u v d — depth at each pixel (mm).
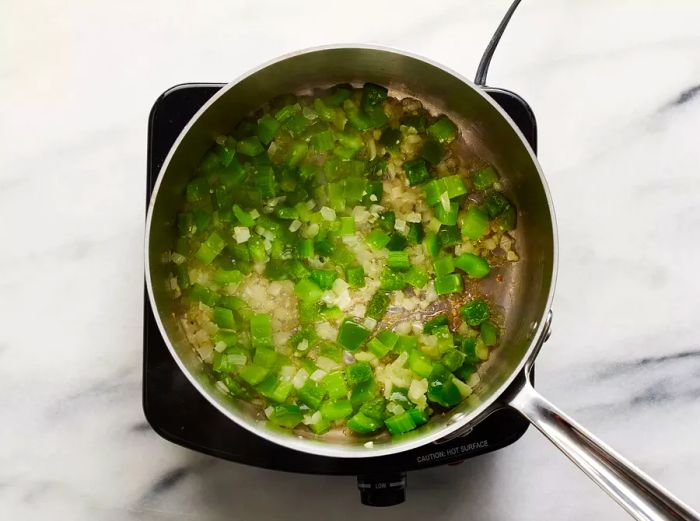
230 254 366
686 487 415
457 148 378
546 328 332
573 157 427
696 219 426
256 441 363
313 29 425
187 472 415
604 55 428
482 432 361
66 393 417
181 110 368
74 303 419
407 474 418
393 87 375
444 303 370
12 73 426
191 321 361
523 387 319
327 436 354
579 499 414
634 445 417
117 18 426
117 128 424
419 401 353
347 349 360
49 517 413
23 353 417
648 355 421
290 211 367
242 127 369
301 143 372
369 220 371
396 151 374
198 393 363
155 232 326
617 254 425
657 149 429
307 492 415
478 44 426
